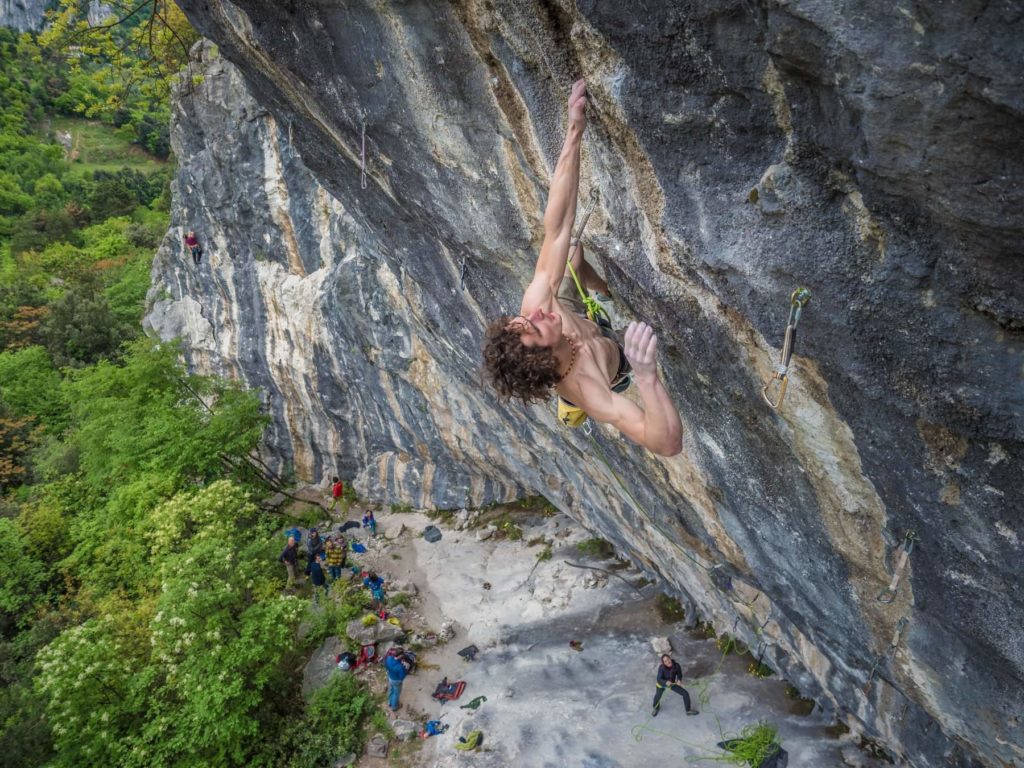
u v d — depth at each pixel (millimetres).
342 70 4605
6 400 24984
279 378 17875
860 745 8469
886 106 1873
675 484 6328
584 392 2408
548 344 2332
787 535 5012
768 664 9789
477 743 9898
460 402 12969
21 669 13445
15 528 17203
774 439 4012
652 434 2248
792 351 3102
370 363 14586
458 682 11211
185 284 20062
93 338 28219
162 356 17812
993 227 1928
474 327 8133
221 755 10297
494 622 12438
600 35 2619
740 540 6082
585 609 12164
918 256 2262
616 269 3783
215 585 11656
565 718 9992
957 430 2715
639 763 9062
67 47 8352
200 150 16797
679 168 2834
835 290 2615
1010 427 2488
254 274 16781
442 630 12391
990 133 1721
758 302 2986
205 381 18625
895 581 4094
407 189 5637
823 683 8117
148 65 9156
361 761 10273
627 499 9273
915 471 3158
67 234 42688
